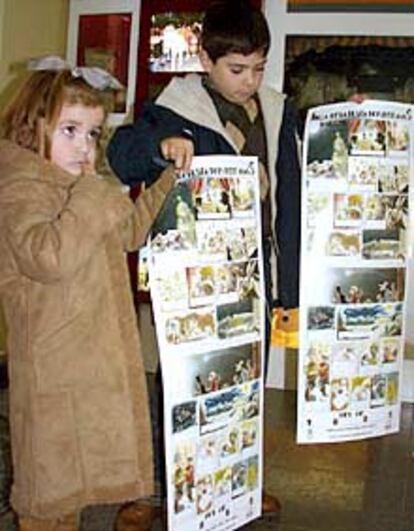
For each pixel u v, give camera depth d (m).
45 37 3.84
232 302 1.84
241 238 1.85
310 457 2.78
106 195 1.52
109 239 1.58
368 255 2.09
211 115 1.91
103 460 1.58
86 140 1.61
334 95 3.68
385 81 3.63
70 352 1.53
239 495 1.94
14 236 1.47
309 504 2.33
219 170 1.80
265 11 3.70
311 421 2.10
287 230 2.08
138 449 1.62
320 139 2.02
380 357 2.16
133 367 1.61
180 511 1.77
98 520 2.14
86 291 1.54
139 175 1.86
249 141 2.01
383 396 2.18
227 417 1.87
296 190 2.10
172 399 1.73
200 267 1.77
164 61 3.87
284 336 2.71
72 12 4.02
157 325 1.70
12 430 1.59
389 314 2.15
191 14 3.82
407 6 3.59
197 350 1.77
